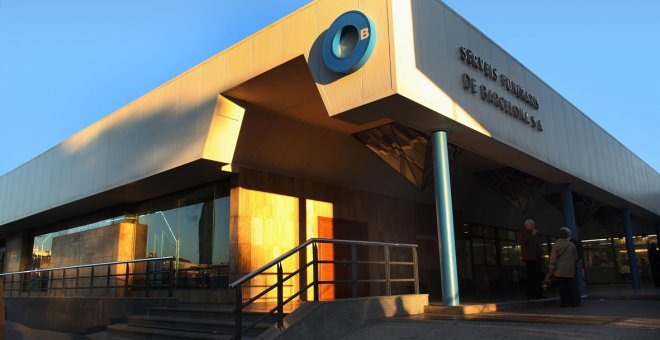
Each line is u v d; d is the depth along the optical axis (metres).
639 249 32.00
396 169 14.27
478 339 6.60
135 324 11.05
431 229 19.12
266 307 10.81
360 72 8.98
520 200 17.98
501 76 12.05
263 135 12.66
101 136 16.03
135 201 17.25
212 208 14.08
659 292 16.22
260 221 13.22
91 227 19.52
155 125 13.53
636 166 23.36
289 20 10.32
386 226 16.98
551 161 14.04
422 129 10.41
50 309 15.16
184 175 13.30
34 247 23.69
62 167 18.27
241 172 12.98
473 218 21.44
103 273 16.81
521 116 12.63
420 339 7.03
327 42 9.38
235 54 11.37
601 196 19.59
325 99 9.40
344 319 7.94
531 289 12.08
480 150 12.23
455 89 10.14
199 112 12.09
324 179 15.05
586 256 33.41
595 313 8.88
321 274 14.41
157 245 16.09
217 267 13.49
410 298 9.34
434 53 9.67
